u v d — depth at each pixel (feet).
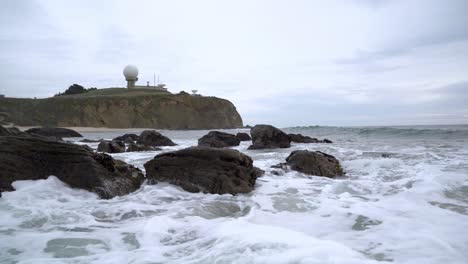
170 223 18.02
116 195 24.97
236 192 25.49
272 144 64.59
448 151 49.44
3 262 12.91
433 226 16.89
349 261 11.80
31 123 237.66
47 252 14.11
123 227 17.87
